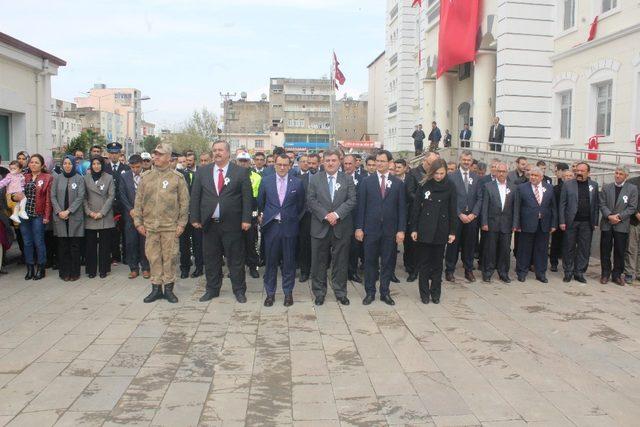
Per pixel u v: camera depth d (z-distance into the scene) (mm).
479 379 4879
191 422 4035
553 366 5215
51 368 5004
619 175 8664
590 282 8992
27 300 7375
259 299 7676
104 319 6543
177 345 5668
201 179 7461
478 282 8953
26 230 8570
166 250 7398
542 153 17500
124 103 87375
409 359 5348
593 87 16422
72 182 8492
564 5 18609
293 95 80688
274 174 7492
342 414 4188
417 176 8984
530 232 8812
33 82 13750
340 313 6969
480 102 22188
